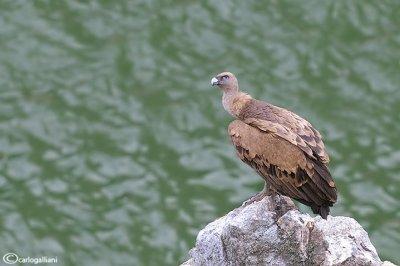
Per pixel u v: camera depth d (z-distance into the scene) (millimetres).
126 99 44500
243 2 48281
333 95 44375
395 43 46844
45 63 46344
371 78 45219
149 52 46438
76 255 38625
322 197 21266
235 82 23281
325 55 46156
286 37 46906
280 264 21953
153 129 43219
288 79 44938
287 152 21297
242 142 21828
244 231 21984
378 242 38125
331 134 42781
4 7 48969
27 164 41938
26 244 39031
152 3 48625
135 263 38281
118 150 42438
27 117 43906
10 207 40312
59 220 39750
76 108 44219
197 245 22750
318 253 21953
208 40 46656
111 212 39875
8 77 45719
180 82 44938
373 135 42750
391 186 40531
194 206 39844
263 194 22500
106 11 48406
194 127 43188
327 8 48281
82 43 47156
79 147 42625
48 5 49094
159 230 39156
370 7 48406
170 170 41438
